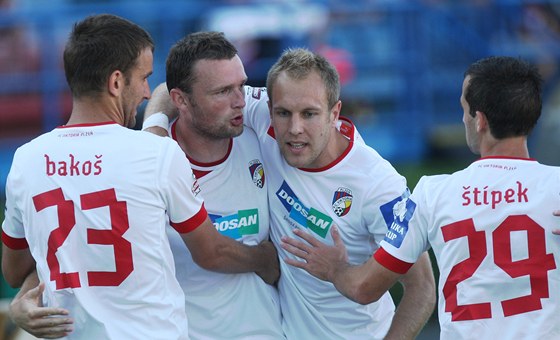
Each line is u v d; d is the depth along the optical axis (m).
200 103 12.88
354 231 13.51
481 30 36.53
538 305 11.35
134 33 11.79
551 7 37.00
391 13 35.44
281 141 12.74
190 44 12.93
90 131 11.65
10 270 12.73
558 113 34.84
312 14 35.09
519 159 11.83
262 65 33.66
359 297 12.47
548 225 11.41
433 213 11.85
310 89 12.38
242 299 13.75
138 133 11.77
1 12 33.69
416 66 35.25
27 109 34.78
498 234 11.48
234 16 34.72
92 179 11.44
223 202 13.58
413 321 13.17
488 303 11.46
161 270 11.59
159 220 11.58
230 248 13.03
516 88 11.66
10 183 11.84
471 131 12.16
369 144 35.00
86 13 34.19
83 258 11.39
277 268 14.00
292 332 14.09
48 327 11.33
